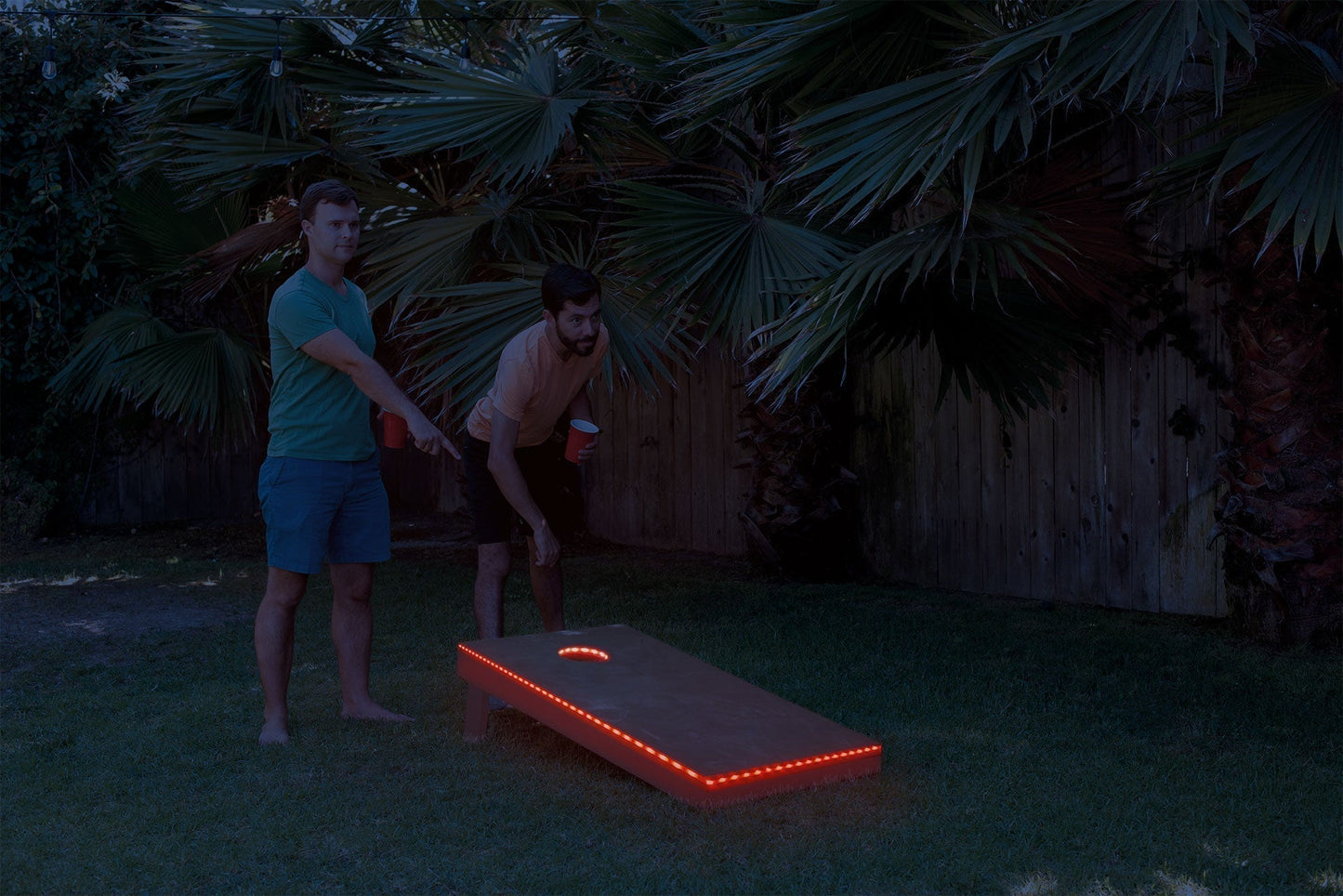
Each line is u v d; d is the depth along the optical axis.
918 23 4.25
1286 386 4.96
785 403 6.77
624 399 8.84
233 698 4.18
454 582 6.79
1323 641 4.97
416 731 3.75
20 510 8.79
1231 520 5.18
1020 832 2.85
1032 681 4.45
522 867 2.66
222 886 2.58
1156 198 4.54
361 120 6.17
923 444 6.84
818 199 5.31
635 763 3.07
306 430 3.67
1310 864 2.67
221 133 6.57
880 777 3.23
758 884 2.56
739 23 4.57
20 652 5.13
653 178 6.42
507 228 6.10
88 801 3.11
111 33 9.26
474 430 4.15
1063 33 3.44
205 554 8.31
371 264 6.26
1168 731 3.76
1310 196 3.34
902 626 5.51
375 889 2.56
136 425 9.85
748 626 5.48
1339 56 4.31
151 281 8.76
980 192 4.88
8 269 9.02
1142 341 5.79
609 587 6.69
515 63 6.23
